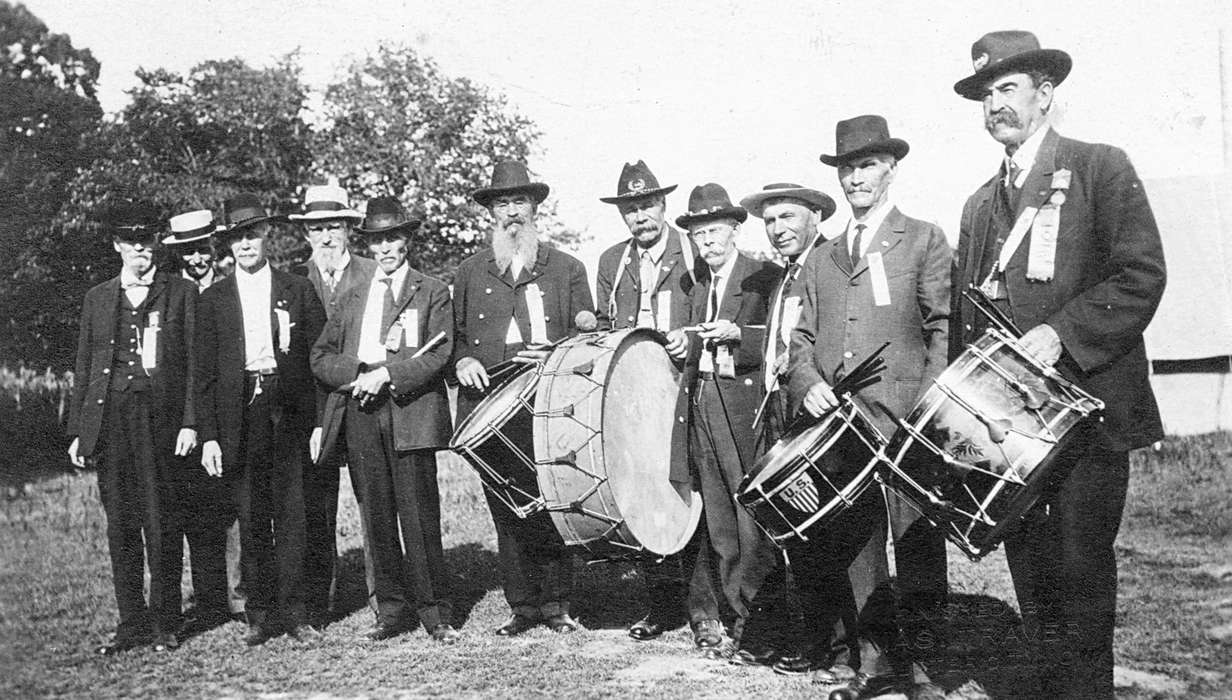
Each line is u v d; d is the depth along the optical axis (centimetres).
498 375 552
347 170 1702
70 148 1137
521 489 517
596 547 495
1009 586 604
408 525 544
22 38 1097
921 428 365
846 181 444
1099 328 366
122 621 525
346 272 645
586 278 588
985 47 407
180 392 541
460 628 567
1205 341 1030
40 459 944
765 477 399
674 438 519
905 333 426
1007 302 398
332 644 537
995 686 438
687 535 514
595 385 482
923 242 429
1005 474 355
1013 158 407
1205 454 858
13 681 468
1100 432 374
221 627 576
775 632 491
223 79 1555
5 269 1043
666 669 478
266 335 560
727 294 518
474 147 1691
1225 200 945
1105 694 378
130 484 528
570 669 476
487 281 575
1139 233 370
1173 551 644
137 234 539
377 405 547
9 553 707
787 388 470
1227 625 496
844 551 422
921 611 413
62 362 1024
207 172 1570
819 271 452
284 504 558
